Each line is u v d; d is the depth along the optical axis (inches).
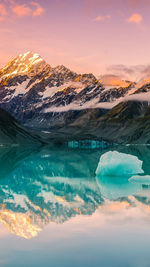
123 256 261.1
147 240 302.0
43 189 691.4
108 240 302.4
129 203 504.4
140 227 348.2
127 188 699.4
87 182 821.2
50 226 355.6
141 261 249.9
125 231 332.8
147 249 276.7
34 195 602.9
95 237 312.2
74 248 280.4
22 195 602.9
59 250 275.0
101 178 916.6
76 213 427.5
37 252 271.3
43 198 565.6
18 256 261.1
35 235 319.9
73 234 323.3
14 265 242.1
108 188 701.3
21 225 359.9
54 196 589.3
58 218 395.9
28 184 781.9
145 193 617.6
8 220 385.7
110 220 382.9
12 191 658.8
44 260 252.8
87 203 509.0
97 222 373.1
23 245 289.1
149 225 357.4
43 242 297.4
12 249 278.1
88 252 270.2
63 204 500.4
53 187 725.3
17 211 442.9
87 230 337.4
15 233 327.0
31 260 253.0
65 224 363.6
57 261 250.2
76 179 892.6
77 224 363.9
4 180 868.6
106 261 250.2
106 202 516.1
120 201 526.3
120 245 287.7
